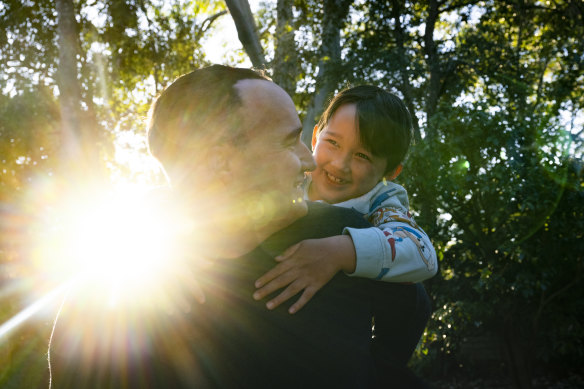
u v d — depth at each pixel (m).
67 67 13.09
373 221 1.53
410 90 10.29
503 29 13.49
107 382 0.94
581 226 6.86
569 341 8.08
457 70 11.13
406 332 1.31
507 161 6.67
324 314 1.02
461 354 10.09
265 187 0.97
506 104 9.54
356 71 9.44
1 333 6.75
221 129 0.94
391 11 11.13
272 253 1.03
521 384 8.03
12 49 14.60
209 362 0.95
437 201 7.20
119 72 15.90
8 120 14.55
